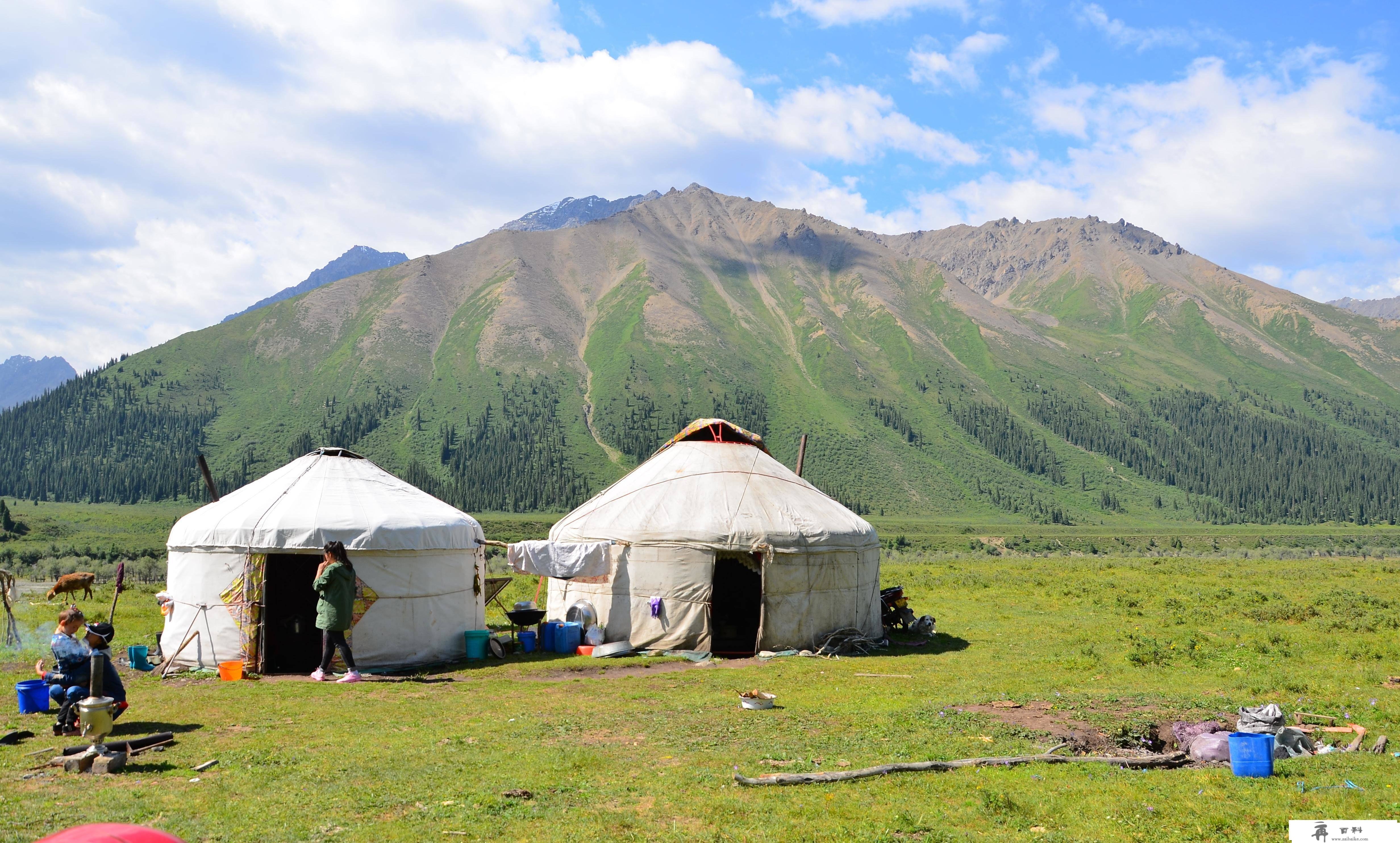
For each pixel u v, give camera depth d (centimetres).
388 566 1616
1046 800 793
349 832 698
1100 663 1636
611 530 1884
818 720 1127
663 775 866
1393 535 17338
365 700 1280
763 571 1819
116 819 719
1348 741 1046
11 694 1276
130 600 2577
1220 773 899
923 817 746
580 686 1420
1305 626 2142
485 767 900
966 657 1762
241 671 1475
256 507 1614
